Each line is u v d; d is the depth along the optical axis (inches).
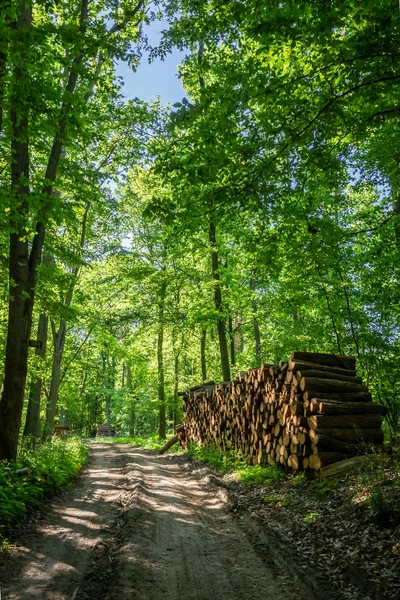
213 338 1166.3
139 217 979.9
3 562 195.3
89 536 249.4
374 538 201.6
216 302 797.2
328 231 398.9
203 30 298.7
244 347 1256.2
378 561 180.7
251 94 262.4
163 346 1198.3
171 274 914.7
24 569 190.4
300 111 271.4
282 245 387.9
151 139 721.6
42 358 742.5
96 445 1214.9
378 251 460.8
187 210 298.0
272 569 200.4
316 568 187.2
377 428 346.3
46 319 789.2
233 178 283.9
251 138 283.9
